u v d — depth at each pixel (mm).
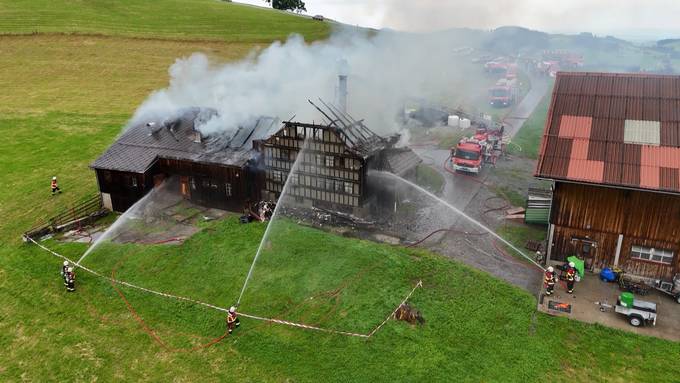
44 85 69938
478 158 40469
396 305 23578
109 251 29469
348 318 22891
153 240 30500
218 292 25312
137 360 21328
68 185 40531
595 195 24766
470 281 25266
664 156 24000
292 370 20188
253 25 101500
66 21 91375
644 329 21719
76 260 28812
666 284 24094
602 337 21312
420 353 20656
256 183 34469
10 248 30797
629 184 23266
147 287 26078
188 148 35562
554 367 19812
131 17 99812
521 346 20938
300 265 27031
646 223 24250
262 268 26984
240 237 30203
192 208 35031
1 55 77625
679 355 20172
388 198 33312
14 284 27016
